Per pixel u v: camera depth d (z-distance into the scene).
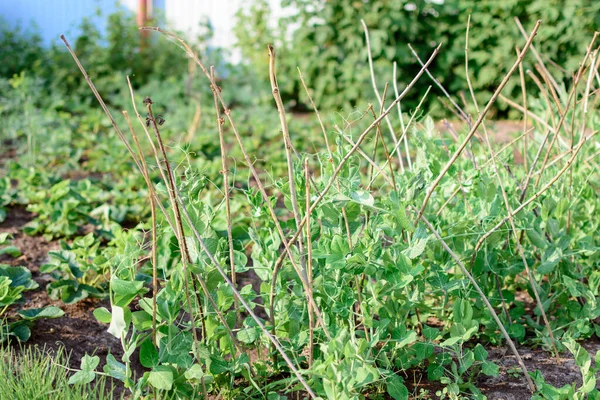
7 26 9.89
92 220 3.98
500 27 7.72
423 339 2.57
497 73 7.69
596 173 3.10
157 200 1.95
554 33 7.49
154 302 1.97
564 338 2.53
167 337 2.04
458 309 2.19
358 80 7.61
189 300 2.02
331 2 7.92
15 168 4.88
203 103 8.30
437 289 2.37
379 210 2.02
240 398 2.24
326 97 7.99
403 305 2.29
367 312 2.19
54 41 9.13
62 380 2.20
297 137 6.25
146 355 1.98
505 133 6.56
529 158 3.36
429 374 2.25
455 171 2.38
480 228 2.46
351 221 2.26
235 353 2.25
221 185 4.93
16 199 4.57
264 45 9.17
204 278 2.10
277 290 2.28
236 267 2.26
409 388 2.33
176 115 7.34
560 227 2.64
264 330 1.96
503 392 2.28
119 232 3.31
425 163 2.25
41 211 4.15
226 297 2.14
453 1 7.92
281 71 8.55
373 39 7.60
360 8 7.82
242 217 3.88
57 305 3.05
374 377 1.82
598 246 2.89
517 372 2.40
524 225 2.55
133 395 2.03
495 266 2.57
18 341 2.57
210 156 5.79
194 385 2.21
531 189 2.83
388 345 2.30
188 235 2.13
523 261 2.50
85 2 10.64
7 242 3.91
